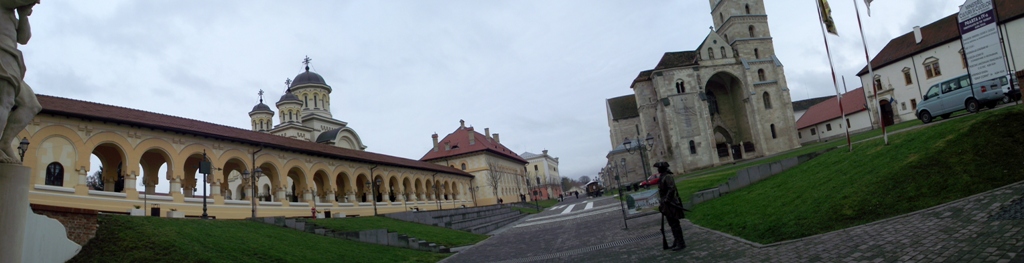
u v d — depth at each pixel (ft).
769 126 264.72
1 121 21.21
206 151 111.55
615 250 56.08
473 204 266.16
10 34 22.63
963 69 196.65
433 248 82.07
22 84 23.67
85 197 86.74
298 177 148.87
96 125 91.04
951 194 39.40
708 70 269.03
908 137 58.75
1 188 20.42
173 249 55.01
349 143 258.57
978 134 45.50
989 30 76.48
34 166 80.74
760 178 90.12
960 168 41.91
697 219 69.51
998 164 40.68
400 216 126.62
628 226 80.12
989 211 32.14
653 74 271.49
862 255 30.86
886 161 51.21
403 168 196.54
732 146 285.64
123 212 92.27
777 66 270.87
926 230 32.55
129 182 94.53
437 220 131.54
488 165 293.43
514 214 180.04
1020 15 169.99
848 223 41.24
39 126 82.58
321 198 155.63
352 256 67.56
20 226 21.06
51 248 49.65
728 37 283.18
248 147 122.62
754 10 280.31
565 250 64.39
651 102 293.02
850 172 54.90
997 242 26.04
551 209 212.02
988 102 96.99
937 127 56.70
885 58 233.96
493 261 63.87
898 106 227.20
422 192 211.20
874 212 41.29
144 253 53.62
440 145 319.68
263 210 121.49
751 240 45.50
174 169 103.14
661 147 286.46
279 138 138.00
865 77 245.86
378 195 192.65
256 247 63.26
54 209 51.98
